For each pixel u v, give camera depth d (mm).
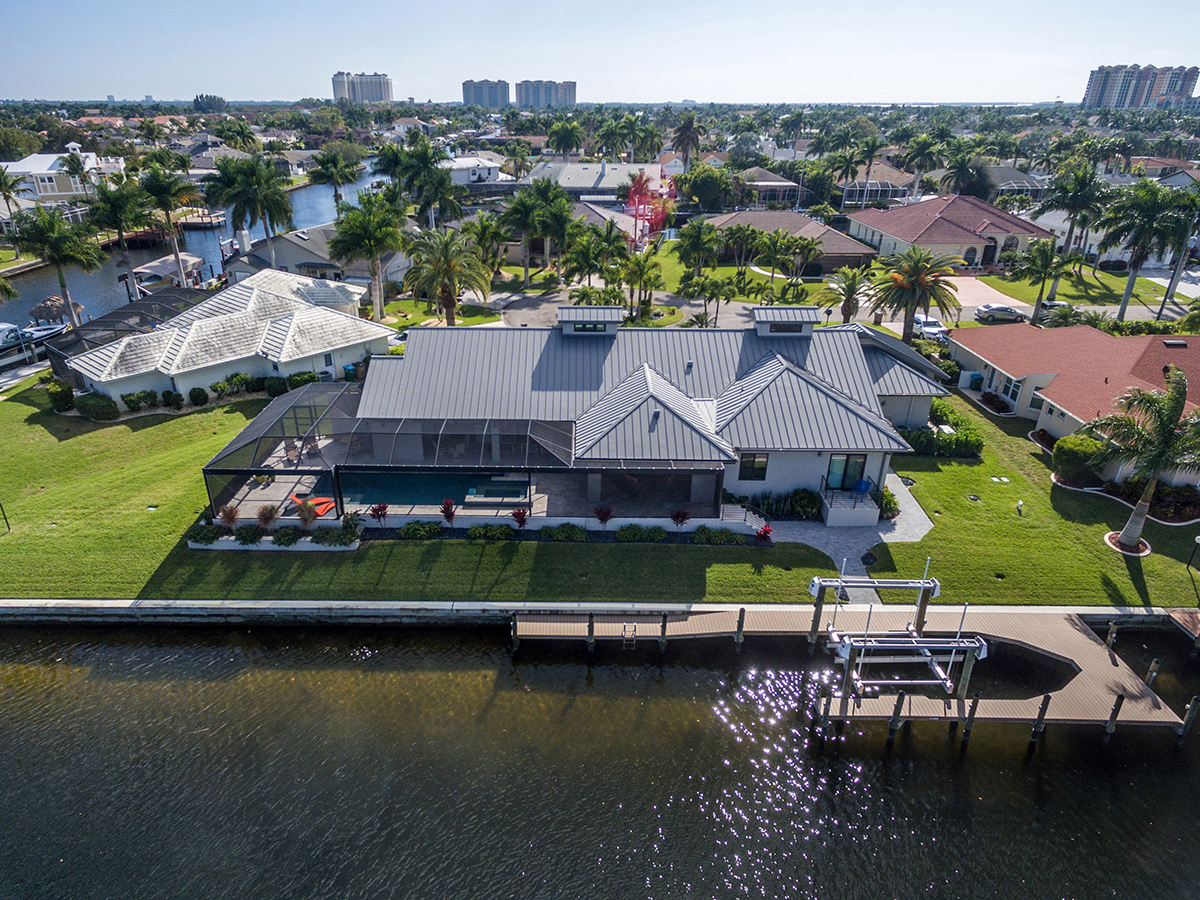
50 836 20250
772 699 25594
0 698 25109
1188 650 27953
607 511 32125
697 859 19984
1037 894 19500
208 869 19328
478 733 23812
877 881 19672
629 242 92250
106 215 65812
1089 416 39062
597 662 26953
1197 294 75688
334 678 26094
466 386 36844
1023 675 26844
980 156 125500
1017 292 77000
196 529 31469
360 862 19562
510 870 19453
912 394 40781
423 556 30906
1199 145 188750
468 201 128500
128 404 45031
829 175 125250
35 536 31969
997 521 34156
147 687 25625
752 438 33156
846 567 30922
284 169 166750
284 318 51312
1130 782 22906
